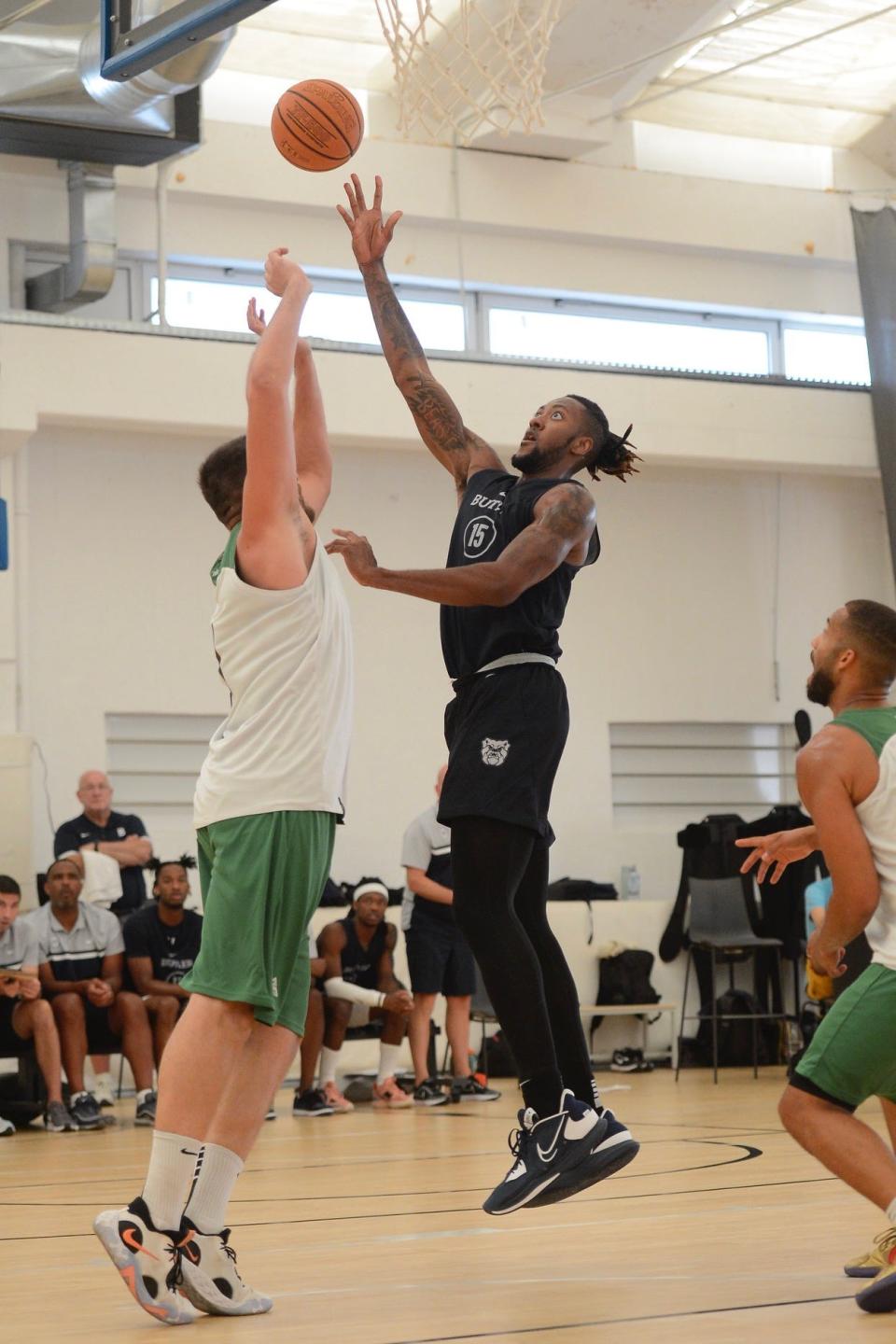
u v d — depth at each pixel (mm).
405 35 8391
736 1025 10117
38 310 9852
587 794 11320
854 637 2715
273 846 2598
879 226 11812
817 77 11320
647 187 11531
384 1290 2674
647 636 11695
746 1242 3115
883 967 2564
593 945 10164
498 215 11062
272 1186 4562
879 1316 2293
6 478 9719
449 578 2811
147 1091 7430
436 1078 8516
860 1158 2551
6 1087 7633
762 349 12289
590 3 9625
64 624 10000
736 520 12086
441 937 8227
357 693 10766
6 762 9188
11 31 8273
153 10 4754
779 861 2938
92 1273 3004
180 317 10438
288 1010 2676
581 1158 2805
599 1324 2283
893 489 11406
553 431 3256
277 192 10430
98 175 9477
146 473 10344
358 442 10203
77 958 7500
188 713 10273
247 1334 2293
